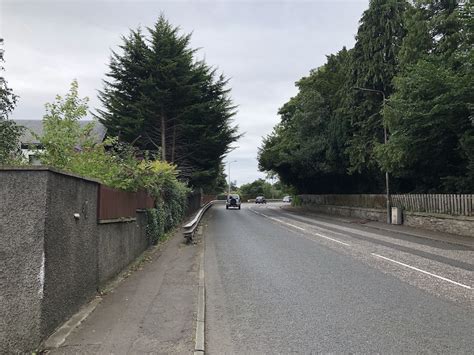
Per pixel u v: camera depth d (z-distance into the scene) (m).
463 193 21.55
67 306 6.36
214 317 6.86
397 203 25.78
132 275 10.12
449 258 12.71
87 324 6.25
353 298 7.94
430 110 19.19
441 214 20.83
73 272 6.65
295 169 45.56
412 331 6.02
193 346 5.41
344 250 14.59
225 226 25.75
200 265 11.58
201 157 34.94
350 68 30.72
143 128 30.89
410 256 13.12
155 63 30.14
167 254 13.70
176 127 31.94
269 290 8.70
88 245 7.53
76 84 13.22
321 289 8.71
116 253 9.85
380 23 28.19
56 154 10.27
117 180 10.82
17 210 5.34
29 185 5.39
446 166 23.11
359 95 29.69
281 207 61.19
